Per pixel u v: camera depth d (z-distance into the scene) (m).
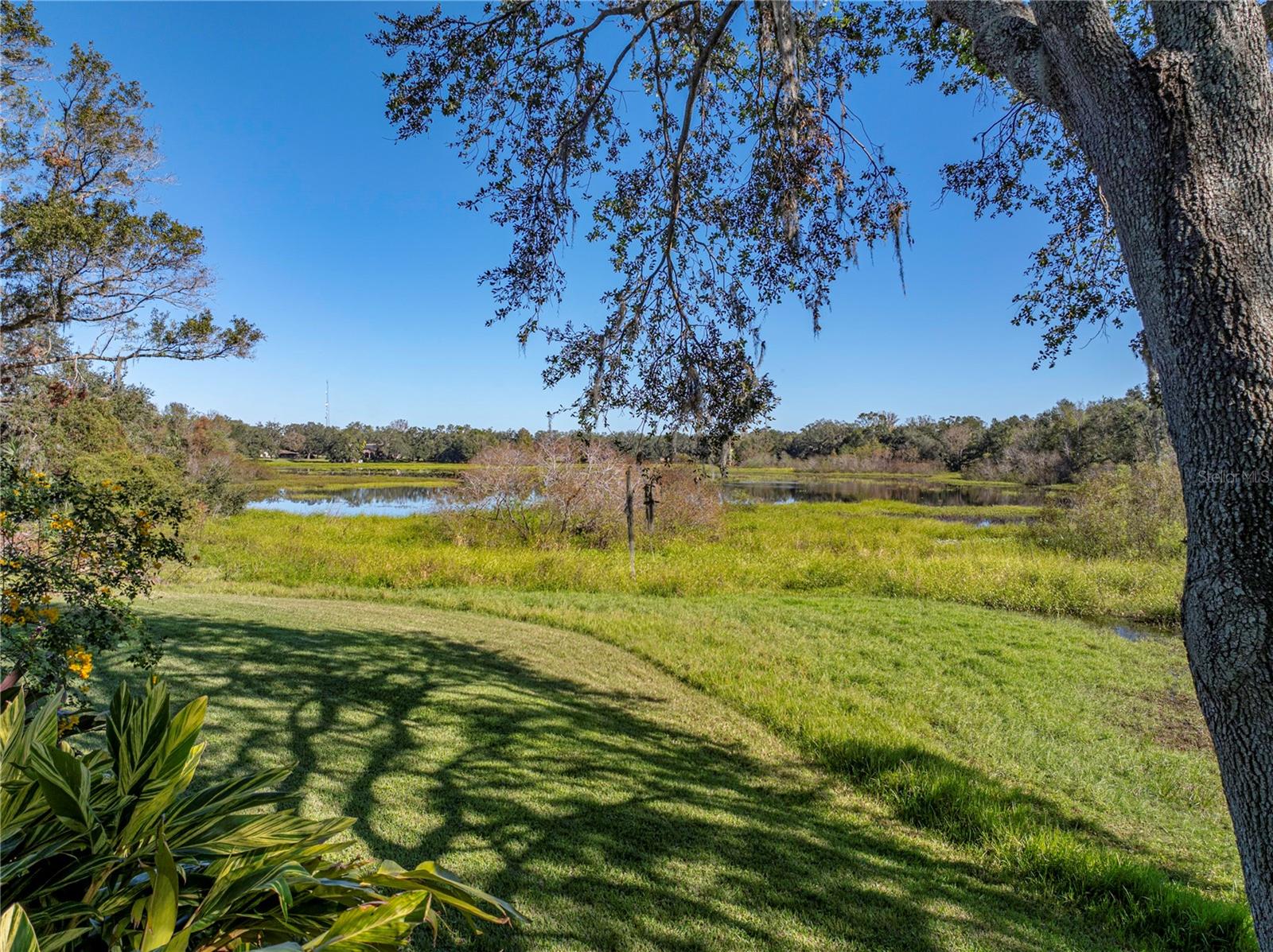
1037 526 23.25
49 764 1.49
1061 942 3.12
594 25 4.86
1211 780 5.59
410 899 1.39
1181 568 15.70
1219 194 1.62
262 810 1.98
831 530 26.16
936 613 11.79
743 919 2.97
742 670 7.80
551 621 10.02
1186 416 1.63
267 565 13.80
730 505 37.06
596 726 5.51
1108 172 1.80
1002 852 4.02
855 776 5.13
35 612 3.43
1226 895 3.91
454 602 11.02
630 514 14.05
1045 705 7.26
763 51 4.63
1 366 13.23
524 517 21.28
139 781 1.72
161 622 7.27
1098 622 11.94
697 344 5.18
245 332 15.09
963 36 4.52
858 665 8.35
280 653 6.43
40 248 12.29
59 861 1.50
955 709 6.95
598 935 2.70
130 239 13.41
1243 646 1.50
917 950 2.90
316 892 1.55
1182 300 1.62
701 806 4.18
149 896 1.35
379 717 5.01
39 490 3.73
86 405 15.71
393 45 4.66
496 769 4.30
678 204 5.38
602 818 3.81
